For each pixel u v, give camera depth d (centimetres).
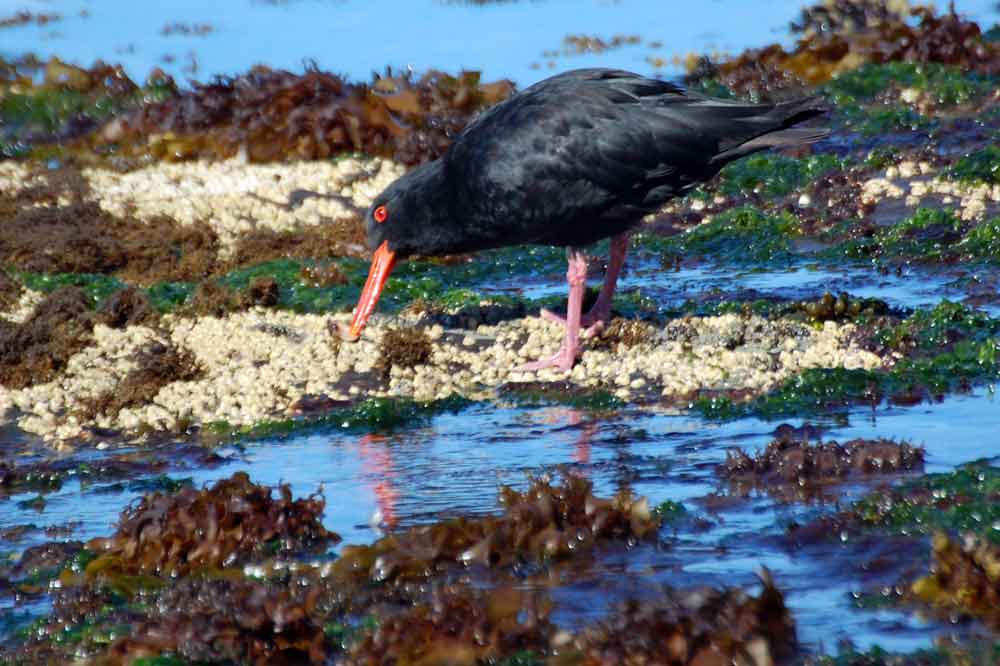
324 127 2169
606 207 1334
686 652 677
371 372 1343
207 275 1716
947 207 1758
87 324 1463
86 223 1831
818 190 1866
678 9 3244
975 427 1070
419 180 1384
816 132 1350
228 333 1459
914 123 2089
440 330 1435
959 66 2406
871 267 1623
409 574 829
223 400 1274
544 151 1312
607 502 875
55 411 1289
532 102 1340
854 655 687
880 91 2317
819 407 1153
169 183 2067
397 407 1234
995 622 722
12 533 959
